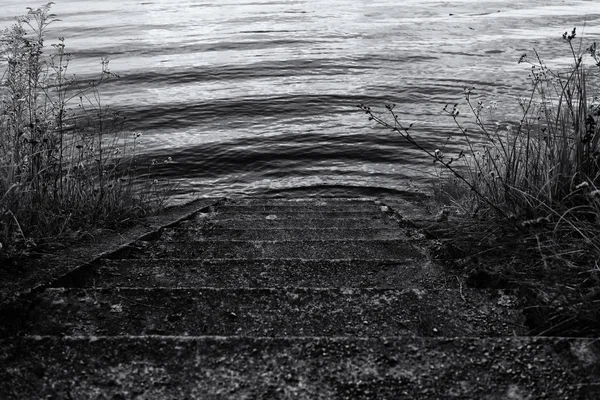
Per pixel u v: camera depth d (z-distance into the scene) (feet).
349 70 77.46
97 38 120.16
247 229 17.30
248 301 9.64
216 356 7.36
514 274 10.48
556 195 13.01
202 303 9.56
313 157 40.65
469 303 9.66
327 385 6.86
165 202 27.81
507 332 8.94
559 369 7.07
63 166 19.62
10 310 9.19
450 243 13.30
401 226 18.01
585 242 10.49
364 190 34.55
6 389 6.70
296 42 110.63
